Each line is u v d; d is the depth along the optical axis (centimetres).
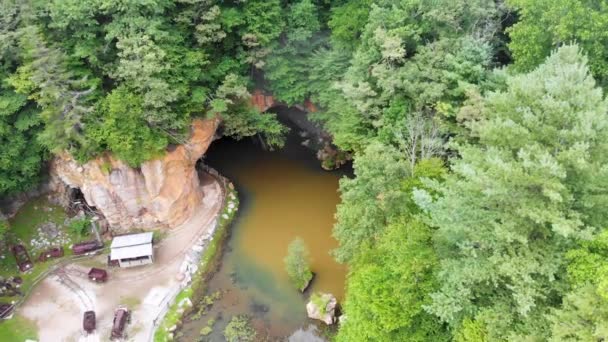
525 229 2328
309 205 5412
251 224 5150
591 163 2227
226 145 6431
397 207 3275
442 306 2458
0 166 4359
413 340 2848
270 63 5103
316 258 4691
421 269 2781
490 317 2425
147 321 4034
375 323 2920
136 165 4462
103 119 4312
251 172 5950
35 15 4031
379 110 4400
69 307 4166
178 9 4606
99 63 4347
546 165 2077
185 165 4888
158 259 4612
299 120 6538
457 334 2578
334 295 4269
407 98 4262
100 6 4059
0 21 3978
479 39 4119
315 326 4031
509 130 2353
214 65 4962
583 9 3347
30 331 3956
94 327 3950
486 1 4325
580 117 2130
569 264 2270
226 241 4934
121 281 4400
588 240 2181
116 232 4903
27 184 4803
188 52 4553
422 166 3512
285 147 6384
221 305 4256
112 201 4694
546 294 2378
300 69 5250
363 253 3381
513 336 2261
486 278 2375
